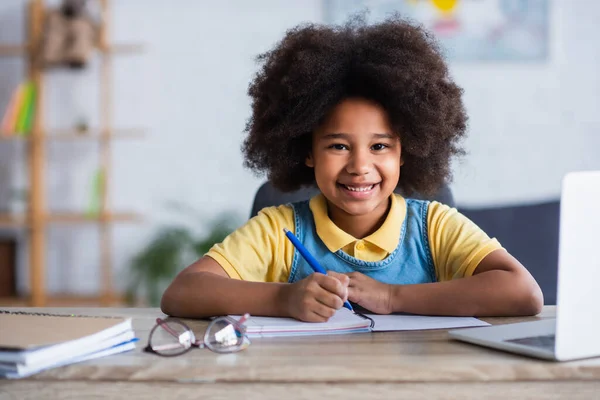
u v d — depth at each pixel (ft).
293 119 3.91
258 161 4.49
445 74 4.17
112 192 12.84
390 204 4.16
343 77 3.82
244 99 12.76
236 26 12.73
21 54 12.44
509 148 12.57
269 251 4.10
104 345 2.62
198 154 12.84
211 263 3.86
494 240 3.92
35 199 12.04
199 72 12.78
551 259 5.96
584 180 2.42
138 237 12.83
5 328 2.67
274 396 2.43
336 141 3.79
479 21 12.30
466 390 2.42
